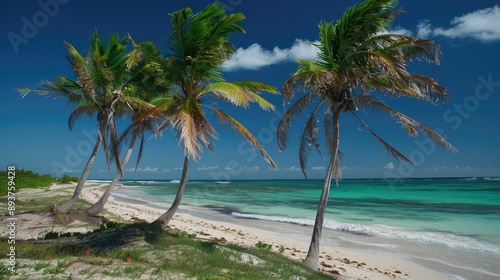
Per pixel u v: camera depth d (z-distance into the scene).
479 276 11.02
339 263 12.18
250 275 7.54
